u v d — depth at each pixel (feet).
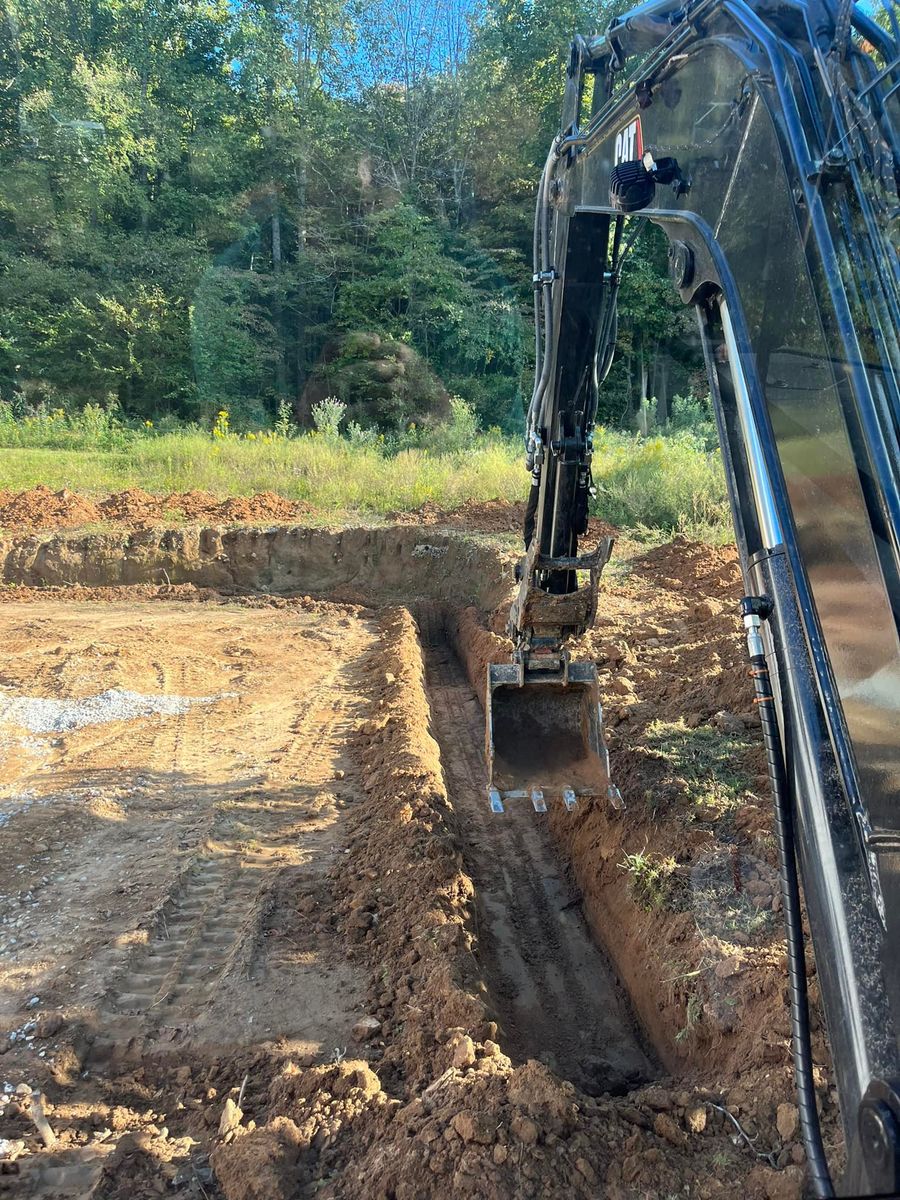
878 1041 6.33
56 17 111.75
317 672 32.24
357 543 46.85
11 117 104.88
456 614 41.16
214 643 36.14
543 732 18.74
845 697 7.63
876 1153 5.80
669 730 19.40
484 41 107.34
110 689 29.66
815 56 8.53
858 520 7.51
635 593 32.53
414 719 25.18
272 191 107.55
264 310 102.47
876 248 7.59
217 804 20.89
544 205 15.78
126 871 18.03
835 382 7.89
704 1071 11.77
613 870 16.83
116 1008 13.98
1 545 47.09
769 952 12.40
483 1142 9.30
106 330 100.22
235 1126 11.15
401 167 107.55
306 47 113.60
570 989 15.71
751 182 9.57
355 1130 10.66
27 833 19.67
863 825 7.04
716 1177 9.01
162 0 113.19
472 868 19.80
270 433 80.48
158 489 58.08
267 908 16.43
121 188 104.17
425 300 98.17
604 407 94.22
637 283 84.17
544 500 16.62
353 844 18.83
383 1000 13.75
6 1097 12.09
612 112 13.07
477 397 94.53
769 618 8.45
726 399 10.31
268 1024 13.43
